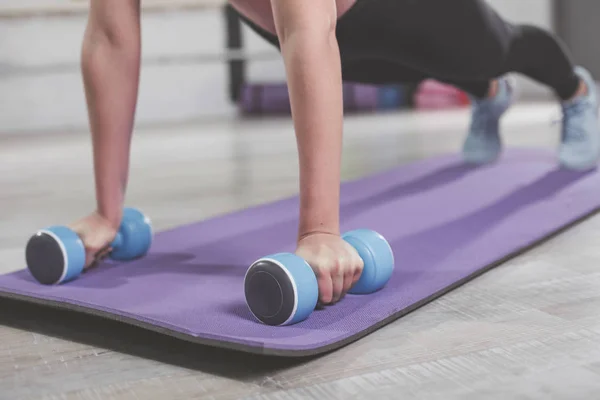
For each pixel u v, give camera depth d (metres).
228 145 3.33
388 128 3.72
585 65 5.13
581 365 0.82
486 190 1.82
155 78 4.95
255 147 3.20
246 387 0.81
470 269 1.17
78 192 2.22
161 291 1.09
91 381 0.85
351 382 0.81
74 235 1.16
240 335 0.88
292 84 1.00
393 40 1.37
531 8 5.36
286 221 1.59
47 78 4.67
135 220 1.29
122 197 1.25
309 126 0.99
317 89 0.99
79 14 4.71
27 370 0.89
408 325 0.97
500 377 0.80
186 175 2.46
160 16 4.93
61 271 1.12
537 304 1.03
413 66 1.49
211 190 2.12
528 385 0.77
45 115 4.69
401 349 0.89
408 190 1.87
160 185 2.26
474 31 1.45
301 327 0.92
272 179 2.28
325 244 1.00
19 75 4.61
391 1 1.30
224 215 1.68
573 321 0.95
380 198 1.79
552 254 1.29
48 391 0.82
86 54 1.18
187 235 1.48
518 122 3.62
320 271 0.97
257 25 1.31
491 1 5.45
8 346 0.97
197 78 5.04
